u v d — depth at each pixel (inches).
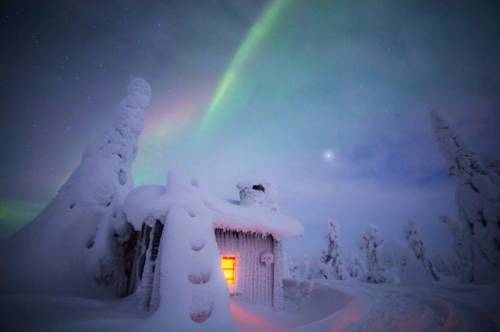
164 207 300.5
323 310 370.9
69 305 295.3
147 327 210.4
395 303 338.6
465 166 639.8
